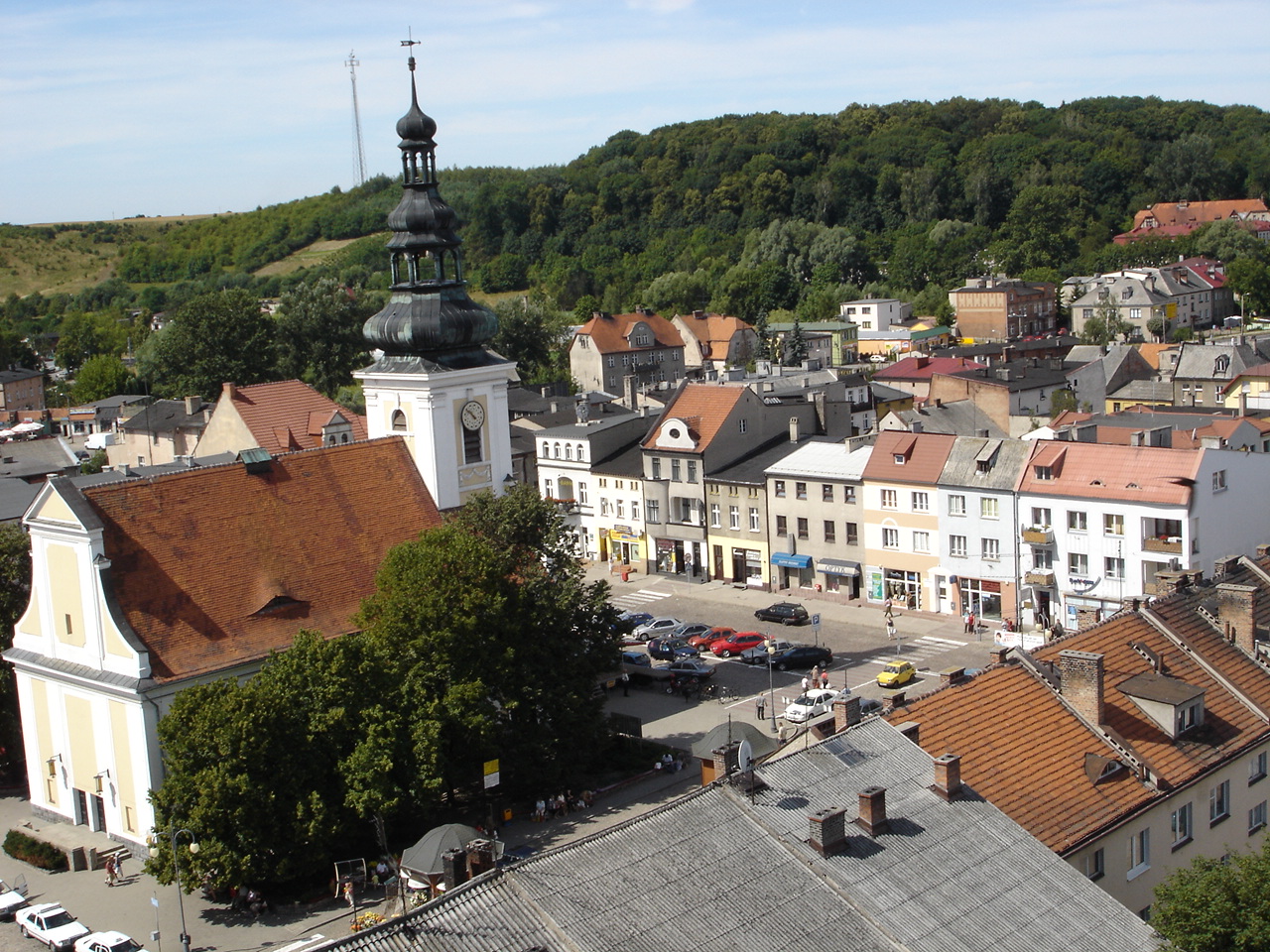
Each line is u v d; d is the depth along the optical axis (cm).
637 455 12281
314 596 6512
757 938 3256
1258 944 3178
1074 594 9031
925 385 17475
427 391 7500
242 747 5212
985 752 4397
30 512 6247
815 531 10544
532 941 3150
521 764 6138
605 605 7006
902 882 3559
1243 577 5972
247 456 6656
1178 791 4597
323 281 18988
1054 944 3478
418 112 7412
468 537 6231
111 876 5841
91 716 6147
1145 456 8775
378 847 5791
